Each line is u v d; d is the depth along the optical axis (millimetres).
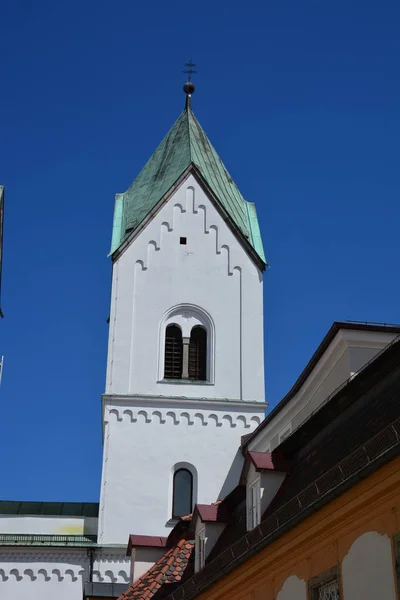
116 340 50438
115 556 45156
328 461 20094
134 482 47125
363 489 16094
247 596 21875
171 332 51625
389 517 15664
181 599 25719
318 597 18375
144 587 30562
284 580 19797
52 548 45031
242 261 53469
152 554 35969
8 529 46000
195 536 29312
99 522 45906
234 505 28094
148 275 52406
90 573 44719
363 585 16297
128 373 49688
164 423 48688
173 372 50500
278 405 38250
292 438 23484
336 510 17078
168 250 53188
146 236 53375
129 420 48562
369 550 16203
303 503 18391
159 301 51781
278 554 19734
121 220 54906
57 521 46594
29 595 44312
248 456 24188
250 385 50156
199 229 53938
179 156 56719
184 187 54875
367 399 20172
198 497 47094
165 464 47719
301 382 34375
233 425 48969
